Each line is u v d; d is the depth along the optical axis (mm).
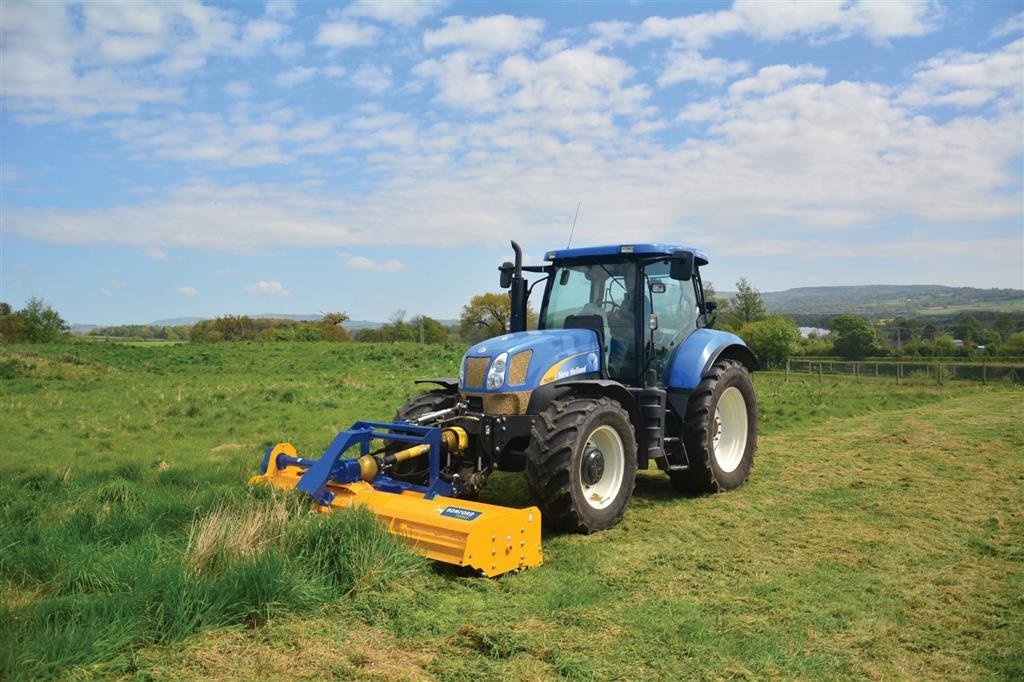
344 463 5504
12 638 3193
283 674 3268
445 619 3930
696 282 8211
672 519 6297
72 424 11641
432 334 71375
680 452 7098
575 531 5758
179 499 5559
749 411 7805
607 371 6961
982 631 3990
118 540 4895
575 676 3326
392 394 16500
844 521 6246
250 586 3881
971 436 10977
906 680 3434
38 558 4367
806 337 65375
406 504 5094
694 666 3463
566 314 7344
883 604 4344
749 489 7500
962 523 6184
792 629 3945
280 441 9984
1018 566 5082
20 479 6750
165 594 3693
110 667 3217
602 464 5945
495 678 3301
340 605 4027
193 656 3371
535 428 5656
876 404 16250
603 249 7004
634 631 3844
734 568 4973
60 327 53094
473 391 6082
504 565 4695
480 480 5805
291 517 4793
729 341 7730
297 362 28891
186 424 11711
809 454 9484
